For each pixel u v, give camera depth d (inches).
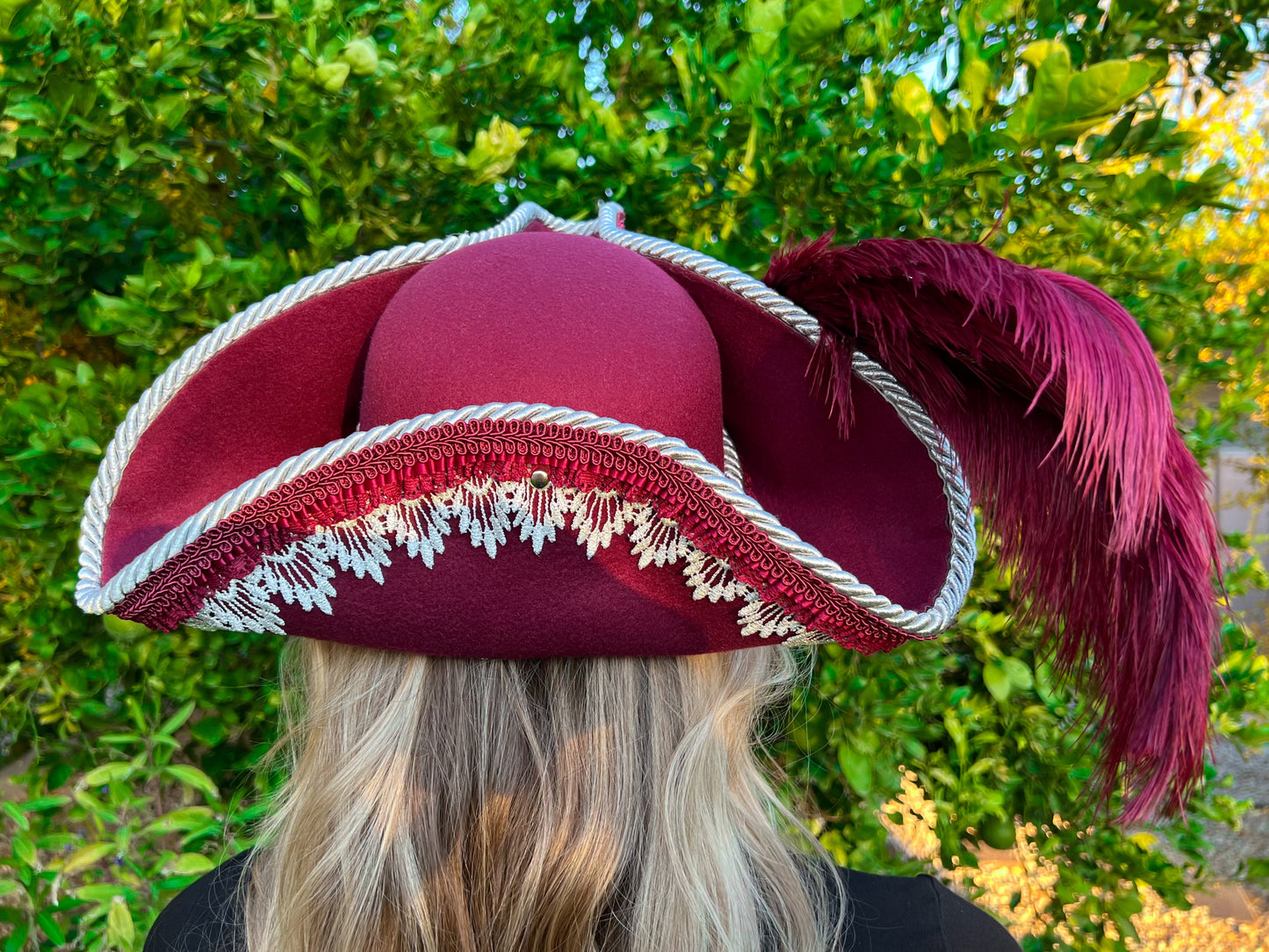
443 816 30.8
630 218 66.1
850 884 35.4
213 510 25.4
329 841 31.4
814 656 60.9
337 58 57.3
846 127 58.7
